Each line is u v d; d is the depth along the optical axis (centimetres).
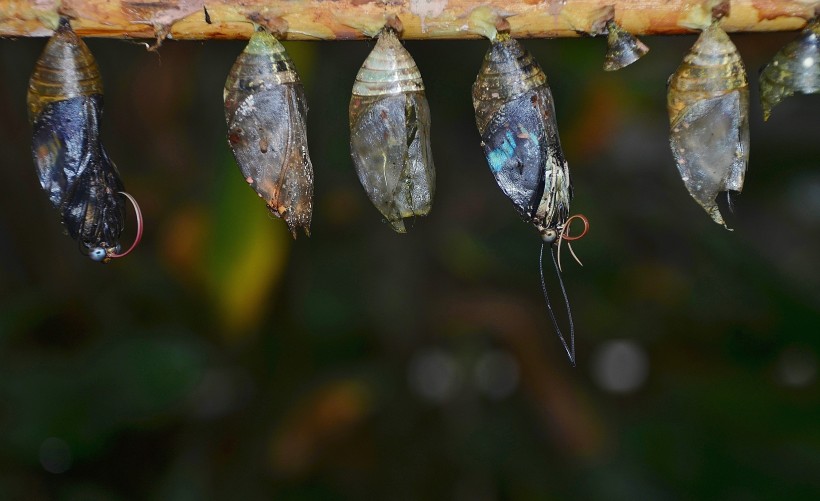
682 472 43
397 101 33
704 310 48
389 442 45
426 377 46
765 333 45
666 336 49
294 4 33
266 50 33
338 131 48
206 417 46
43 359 43
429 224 49
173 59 49
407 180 33
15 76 49
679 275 50
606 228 49
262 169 33
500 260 48
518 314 46
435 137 51
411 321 47
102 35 33
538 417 45
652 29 33
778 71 33
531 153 33
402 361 46
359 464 45
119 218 33
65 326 46
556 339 48
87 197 33
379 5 33
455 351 46
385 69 33
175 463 45
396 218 33
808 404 43
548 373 45
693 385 44
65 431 41
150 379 42
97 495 43
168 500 44
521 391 45
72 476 44
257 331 47
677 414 44
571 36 33
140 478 45
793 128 54
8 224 49
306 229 33
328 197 50
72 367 42
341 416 45
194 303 47
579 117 49
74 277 48
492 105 33
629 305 50
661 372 48
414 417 46
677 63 52
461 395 45
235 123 33
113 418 41
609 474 43
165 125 50
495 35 33
